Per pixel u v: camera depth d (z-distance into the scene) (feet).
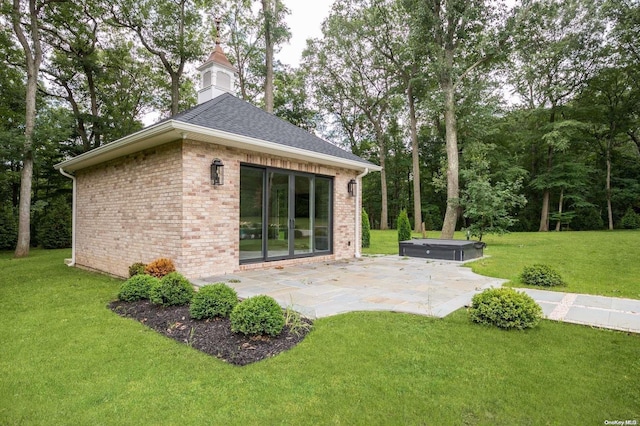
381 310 14.98
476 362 9.96
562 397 8.13
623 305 15.56
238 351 10.92
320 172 30.99
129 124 67.10
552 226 79.15
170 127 19.30
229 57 70.54
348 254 33.96
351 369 9.64
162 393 8.60
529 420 7.34
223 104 29.50
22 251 41.57
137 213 25.09
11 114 53.88
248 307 12.12
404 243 34.81
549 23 56.08
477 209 42.57
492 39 44.60
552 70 70.03
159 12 55.98
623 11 58.59
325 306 15.67
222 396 8.42
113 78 64.90
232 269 24.06
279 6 54.85
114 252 27.61
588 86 69.36
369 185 103.40
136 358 10.62
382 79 83.97
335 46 78.64
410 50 49.44
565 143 65.67
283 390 8.63
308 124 92.89
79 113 61.16
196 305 13.88
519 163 81.15
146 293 16.96
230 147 24.06
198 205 22.11
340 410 7.77
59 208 53.42
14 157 43.91
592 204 73.00
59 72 59.93
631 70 64.23
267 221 26.89
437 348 10.93
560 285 19.95
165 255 22.53
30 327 13.62
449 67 45.62
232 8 64.69
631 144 79.20
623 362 9.82
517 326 12.48
